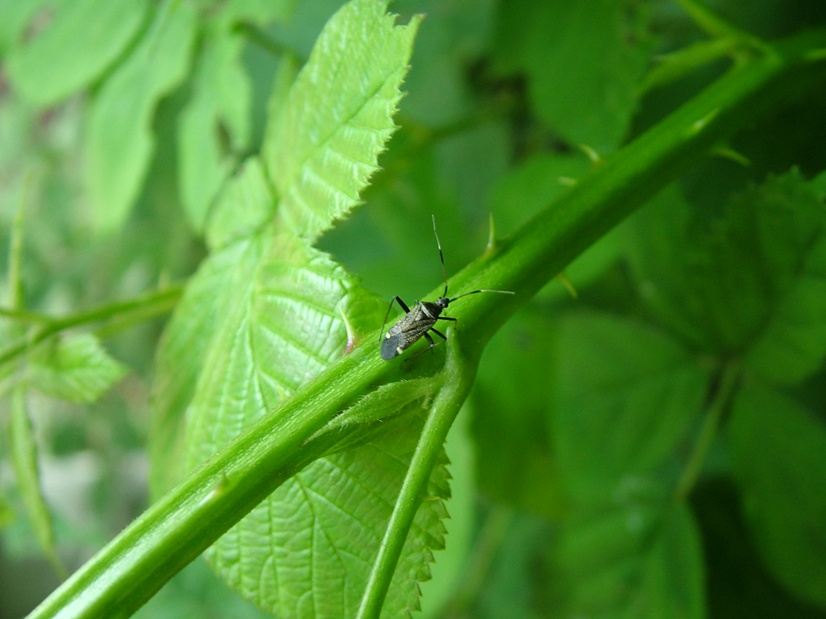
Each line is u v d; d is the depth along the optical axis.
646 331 0.10
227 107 0.11
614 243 0.10
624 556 0.10
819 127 0.11
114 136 0.13
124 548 0.05
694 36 0.12
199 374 0.08
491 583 0.14
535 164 0.11
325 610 0.06
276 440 0.06
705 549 0.11
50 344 0.09
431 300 0.06
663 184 0.07
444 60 0.15
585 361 0.10
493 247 0.06
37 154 0.19
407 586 0.06
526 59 0.11
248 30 0.12
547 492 0.13
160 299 0.10
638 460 0.10
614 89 0.10
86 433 0.18
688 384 0.10
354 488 0.06
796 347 0.08
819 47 0.08
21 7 0.13
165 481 0.08
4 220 0.19
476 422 0.12
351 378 0.06
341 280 0.07
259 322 0.07
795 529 0.09
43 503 0.09
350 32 0.07
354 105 0.07
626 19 0.10
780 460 0.09
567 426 0.11
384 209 0.13
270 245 0.07
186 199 0.12
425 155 0.12
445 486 0.06
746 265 0.08
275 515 0.06
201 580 0.14
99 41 0.12
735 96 0.08
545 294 0.11
